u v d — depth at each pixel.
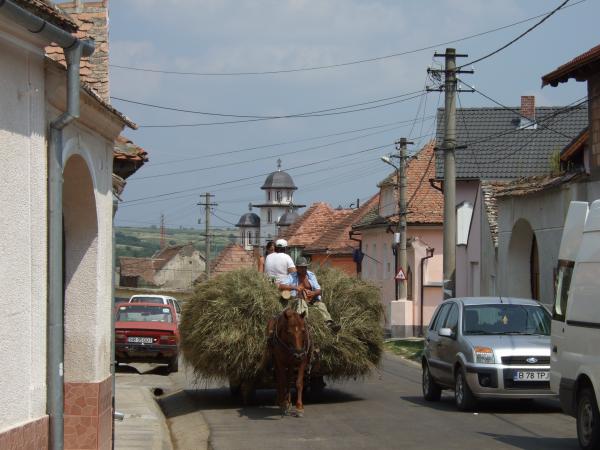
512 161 53.97
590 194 27.31
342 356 19.44
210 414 18.94
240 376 19.31
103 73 14.98
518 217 32.91
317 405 20.06
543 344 18.23
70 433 12.02
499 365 17.91
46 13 9.20
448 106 32.25
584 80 27.81
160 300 34.34
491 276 37.41
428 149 62.78
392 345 41.88
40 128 9.57
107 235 12.79
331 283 20.00
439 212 56.44
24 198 9.14
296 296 19.31
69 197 11.95
